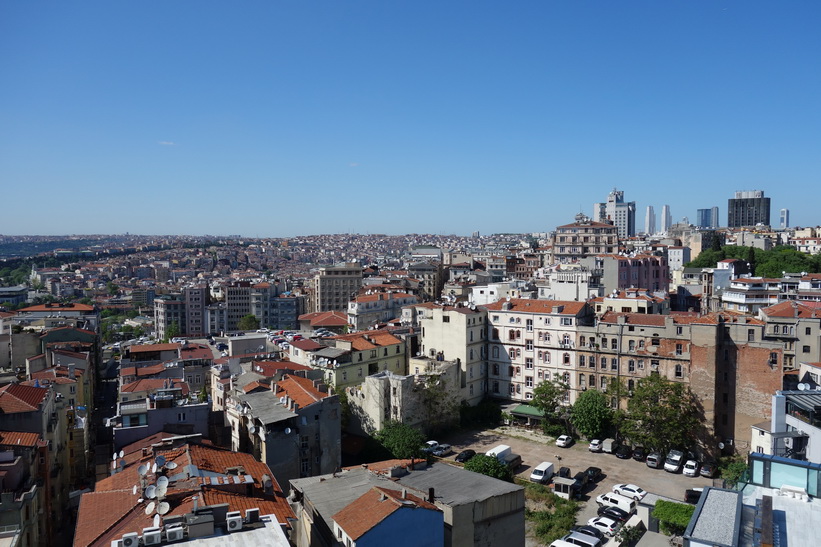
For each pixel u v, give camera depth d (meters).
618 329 161.75
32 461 81.56
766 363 143.12
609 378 163.50
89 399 166.75
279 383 125.06
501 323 182.25
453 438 161.25
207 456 80.44
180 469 73.56
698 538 40.53
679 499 123.31
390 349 182.25
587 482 132.88
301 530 77.19
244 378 135.12
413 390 154.88
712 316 157.62
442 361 175.50
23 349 173.62
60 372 144.62
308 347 173.75
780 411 70.12
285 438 107.38
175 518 55.50
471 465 120.44
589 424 154.38
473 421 172.88
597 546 101.50
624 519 113.12
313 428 111.25
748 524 42.66
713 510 45.06
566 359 170.62
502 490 82.50
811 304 173.75
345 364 165.25
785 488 48.06
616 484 132.75
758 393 144.12
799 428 66.44
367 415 154.12
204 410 105.00
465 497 79.38
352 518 68.00
